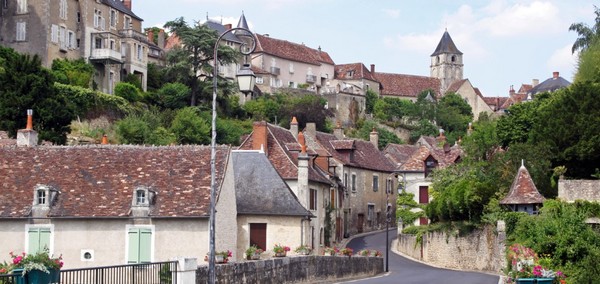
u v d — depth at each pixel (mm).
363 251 43375
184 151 35969
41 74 57906
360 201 66188
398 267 45906
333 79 133500
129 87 77125
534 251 34625
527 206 40531
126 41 84062
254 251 35344
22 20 75812
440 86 147125
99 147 36344
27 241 33281
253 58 119875
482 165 50812
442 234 46188
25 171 35281
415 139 112250
